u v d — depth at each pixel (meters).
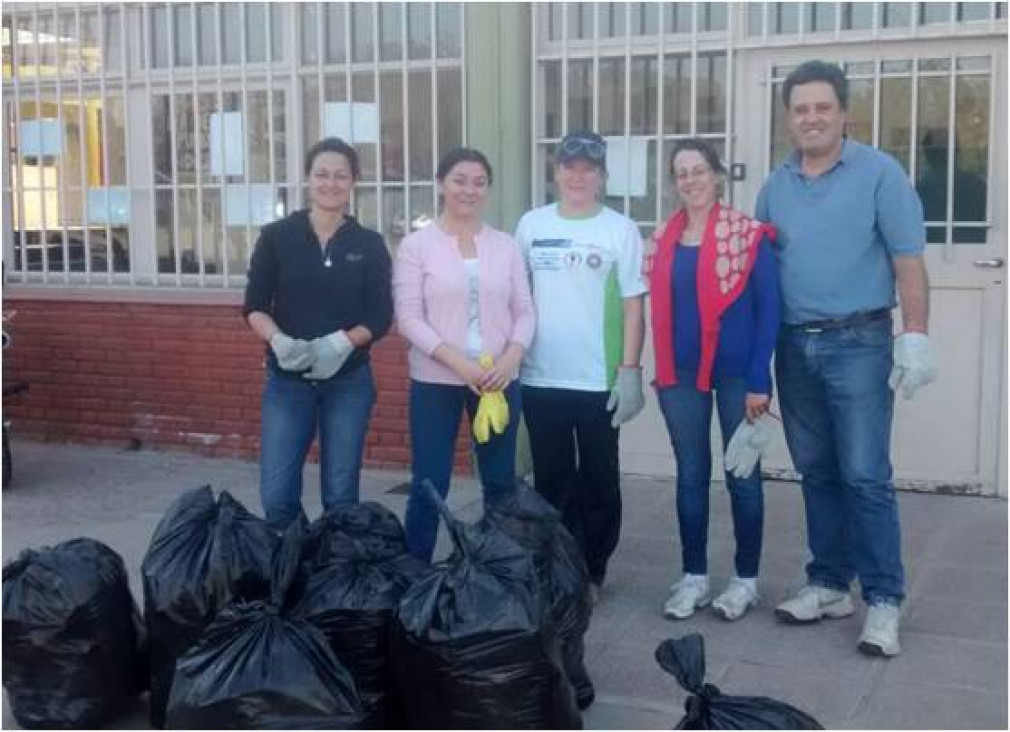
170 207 7.78
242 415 7.58
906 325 4.56
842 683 4.38
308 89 7.38
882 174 4.54
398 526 4.45
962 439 6.41
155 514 6.58
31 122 8.03
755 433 4.75
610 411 5.02
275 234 4.88
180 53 7.64
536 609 3.73
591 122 6.87
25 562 4.17
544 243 5.00
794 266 4.68
